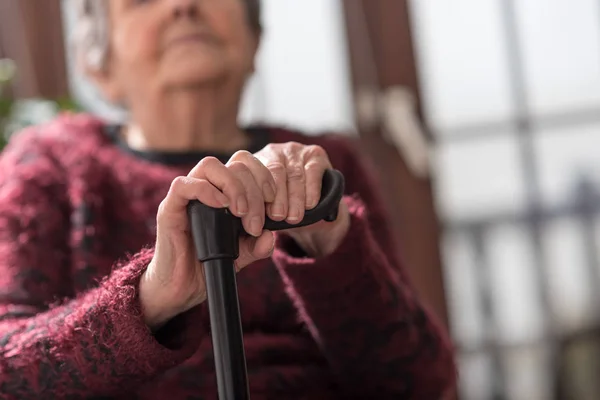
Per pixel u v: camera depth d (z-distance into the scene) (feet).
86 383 2.69
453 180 7.98
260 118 7.50
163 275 2.52
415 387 3.38
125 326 2.56
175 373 3.29
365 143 7.67
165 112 4.00
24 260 3.40
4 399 2.74
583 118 8.13
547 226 8.09
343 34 7.72
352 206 2.98
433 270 7.77
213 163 2.39
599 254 8.11
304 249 2.99
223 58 3.96
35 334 2.77
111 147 3.96
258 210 2.38
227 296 2.26
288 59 7.61
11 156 3.82
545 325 8.08
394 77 7.81
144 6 4.00
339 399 3.55
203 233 2.30
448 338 3.69
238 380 2.21
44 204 3.59
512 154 8.05
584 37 8.15
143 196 3.72
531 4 8.12
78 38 4.29
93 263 3.53
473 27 8.04
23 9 6.95
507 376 8.05
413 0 7.94
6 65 6.39
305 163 2.62
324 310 3.06
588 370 8.16
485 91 8.05
